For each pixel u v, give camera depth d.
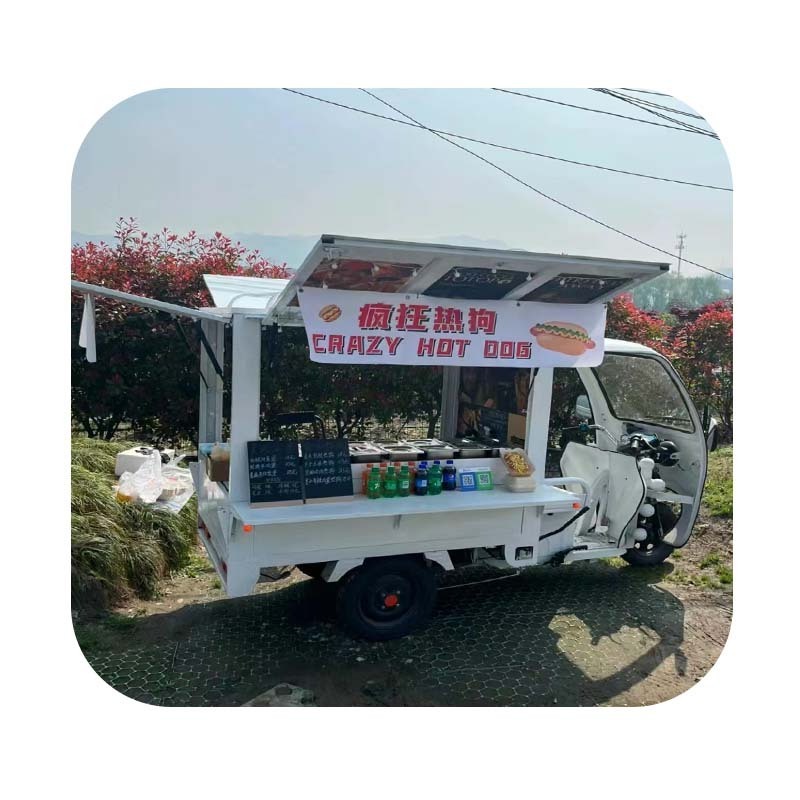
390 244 2.58
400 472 3.35
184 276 5.59
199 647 3.44
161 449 5.82
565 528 3.94
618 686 3.22
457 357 3.11
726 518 5.85
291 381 5.68
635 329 7.39
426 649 3.49
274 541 3.10
